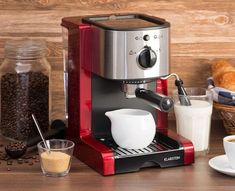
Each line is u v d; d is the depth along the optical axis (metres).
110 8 2.50
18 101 2.34
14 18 2.48
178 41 2.55
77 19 2.21
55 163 2.02
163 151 2.11
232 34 2.56
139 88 2.12
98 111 2.20
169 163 2.12
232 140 2.07
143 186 1.97
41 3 2.47
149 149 2.13
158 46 2.04
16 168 2.10
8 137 2.38
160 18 2.29
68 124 2.27
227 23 2.55
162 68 2.06
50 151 2.06
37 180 2.01
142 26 2.04
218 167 2.05
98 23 2.07
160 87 2.25
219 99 2.35
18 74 2.34
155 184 1.99
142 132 2.10
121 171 2.06
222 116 2.38
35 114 2.36
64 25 2.22
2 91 2.37
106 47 2.03
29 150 2.23
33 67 2.36
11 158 2.18
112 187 1.96
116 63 2.02
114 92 2.20
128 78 2.03
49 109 2.41
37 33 2.50
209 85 2.47
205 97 2.26
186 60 2.57
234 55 2.58
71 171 2.08
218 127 2.52
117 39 2.00
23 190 1.93
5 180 2.00
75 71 2.18
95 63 2.09
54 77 2.53
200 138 2.23
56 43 2.51
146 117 2.12
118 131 2.11
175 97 2.26
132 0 2.50
